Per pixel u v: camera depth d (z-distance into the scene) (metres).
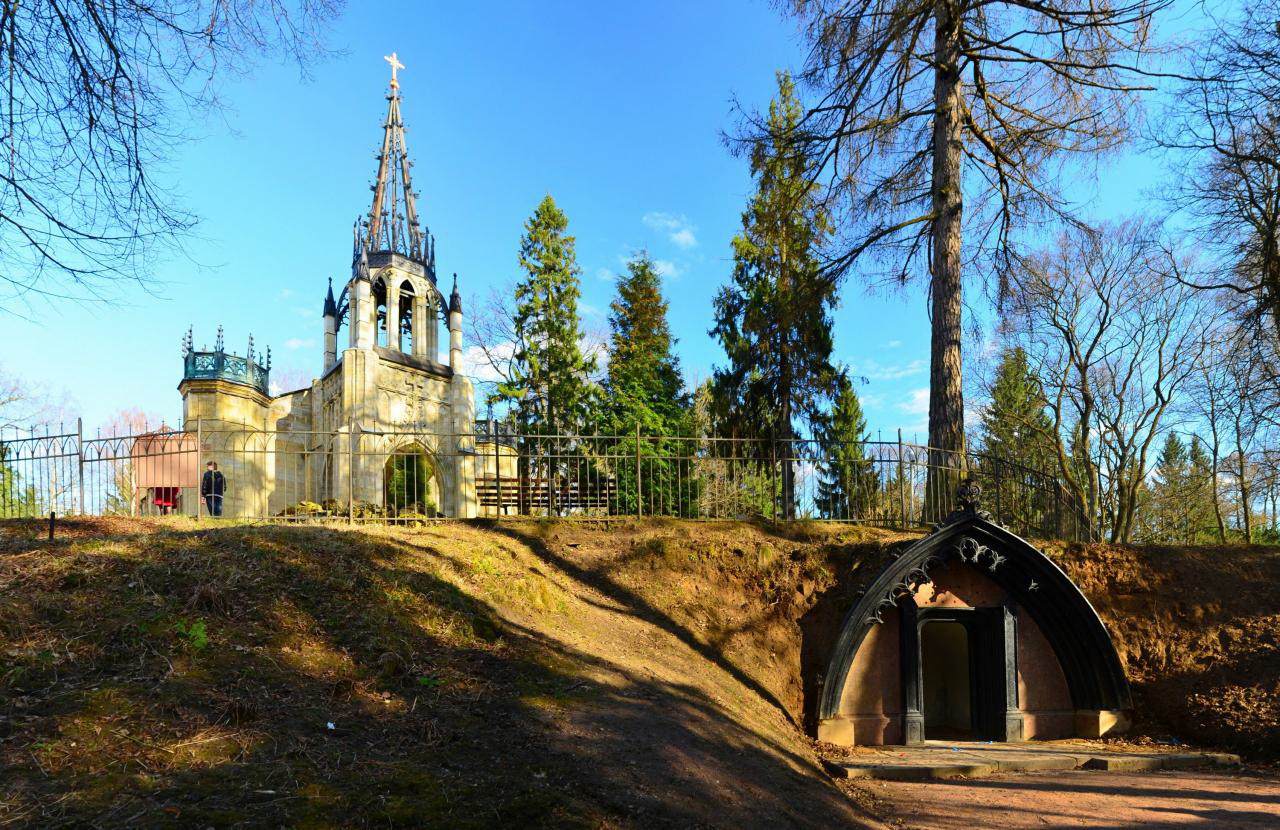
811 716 12.09
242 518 11.83
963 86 17.27
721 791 6.67
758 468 16.47
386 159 25.89
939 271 16.25
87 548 7.91
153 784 4.59
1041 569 12.99
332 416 24.50
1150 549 14.40
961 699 16.69
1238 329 18.34
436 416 25.31
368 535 9.91
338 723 5.88
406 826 4.75
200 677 5.96
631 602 11.95
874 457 15.16
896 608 12.89
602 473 17.67
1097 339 27.27
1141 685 13.25
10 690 5.32
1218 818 8.40
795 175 17.06
